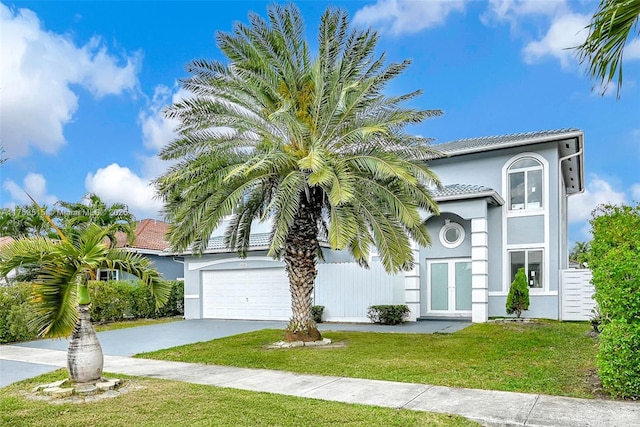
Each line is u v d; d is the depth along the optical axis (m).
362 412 6.16
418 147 12.06
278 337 13.80
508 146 17.50
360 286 17.95
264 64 11.44
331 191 10.06
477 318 16.16
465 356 9.98
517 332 13.23
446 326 15.62
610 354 6.64
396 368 9.00
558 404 6.31
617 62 4.17
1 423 5.93
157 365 10.19
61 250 7.27
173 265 28.67
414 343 11.90
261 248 19.91
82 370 7.63
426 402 6.62
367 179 11.49
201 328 17.41
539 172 17.36
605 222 10.85
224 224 23.55
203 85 11.41
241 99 11.74
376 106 11.95
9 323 14.25
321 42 11.38
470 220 17.70
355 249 11.87
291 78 11.78
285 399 6.89
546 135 17.08
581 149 17.56
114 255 8.16
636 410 5.98
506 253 17.53
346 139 11.51
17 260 7.13
